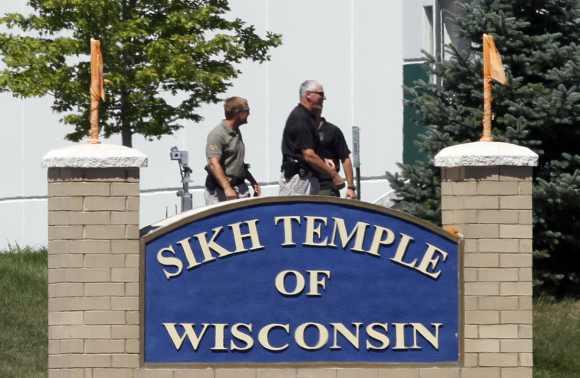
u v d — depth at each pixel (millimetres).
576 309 44656
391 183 46938
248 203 32719
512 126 45562
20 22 60125
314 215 32844
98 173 32156
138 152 32312
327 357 32781
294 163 38250
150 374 32281
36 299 49031
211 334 32562
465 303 32969
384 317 32875
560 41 46938
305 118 38156
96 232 32188
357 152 54781
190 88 59969
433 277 32969
